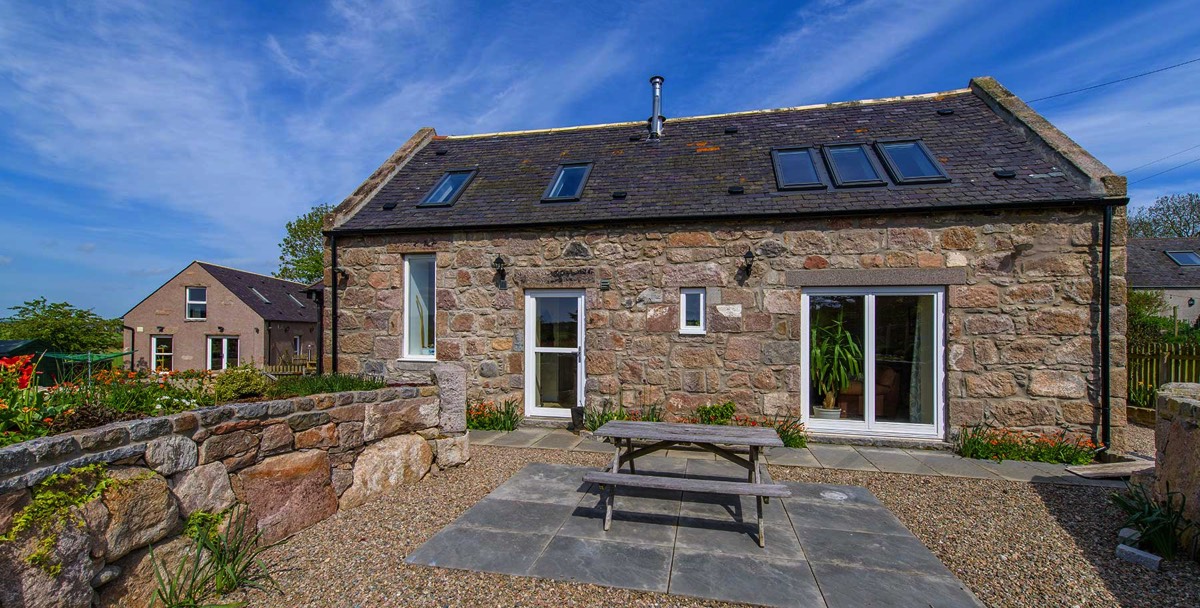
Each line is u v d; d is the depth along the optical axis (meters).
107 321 21.39
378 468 4.57
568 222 7.12
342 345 8.00
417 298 8.02
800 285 6.59
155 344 25.08
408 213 8.00
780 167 7.51
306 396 3.99
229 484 3.30
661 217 6.85
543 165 8.77
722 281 6.78
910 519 4.08
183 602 2.77
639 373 7.00
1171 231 28.92
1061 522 4.02
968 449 5.90
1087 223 5.97
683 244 6.90
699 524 3.91
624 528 3.82
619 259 7.08
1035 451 5.79
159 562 2.85
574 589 2.99
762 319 6.68
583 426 7.00
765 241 6.68
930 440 6.27
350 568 3.25
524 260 7.39
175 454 2.98
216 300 24.75
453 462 5.36
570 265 7.23
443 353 7.64
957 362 6.22
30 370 3.15
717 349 6.79
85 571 2.46
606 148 9.02
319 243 34.28
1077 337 5.98
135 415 3.28
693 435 3.99
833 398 6.68
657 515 4.08
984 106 8.20
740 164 7.77
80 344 19.83
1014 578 3.16
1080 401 5.97
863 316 6.57
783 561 3.31
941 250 6.27
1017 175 6.47
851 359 6.57
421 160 9.65
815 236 6.56
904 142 7.54
